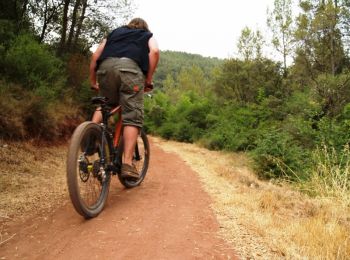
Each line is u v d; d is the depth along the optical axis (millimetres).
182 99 27656
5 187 4773
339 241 3270
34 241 3020
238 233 3393
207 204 4410
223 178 6906
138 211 3785
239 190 5641
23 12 13188
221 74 22453
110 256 2682
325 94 12516
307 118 12250
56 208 3965
